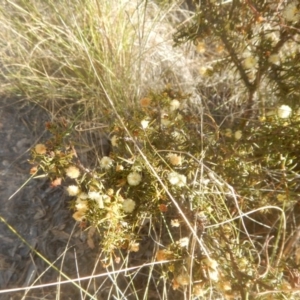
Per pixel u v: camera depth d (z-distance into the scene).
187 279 0.24
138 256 0.30
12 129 0.34
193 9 0.40
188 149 0.27
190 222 0.25
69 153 0.26
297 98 0.27
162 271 0.26
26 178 0.32
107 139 0.33
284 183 0.27
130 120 0.28
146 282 0.29
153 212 0.26
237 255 0.25
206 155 0.27
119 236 0.25
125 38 0.36
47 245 0.30
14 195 0.32
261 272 0.26
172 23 0.40
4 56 0.36
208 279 0.24
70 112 0.34
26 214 0.31
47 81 0.35
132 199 0.26
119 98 0.33
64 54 0.36
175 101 0.27
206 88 0.37
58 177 0.26
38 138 0.34
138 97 0.34
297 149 0.28
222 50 0.32
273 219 0.30
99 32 0.35
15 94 0.35
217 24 0.27
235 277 0.24
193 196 0.26
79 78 0.34
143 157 0.24
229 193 0.26
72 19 0.36
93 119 0.32
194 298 0.25
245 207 0.29
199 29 0.28
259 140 0.27
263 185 0.29
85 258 0.30
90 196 0.24
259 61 0.28
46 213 0.31
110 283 0.29
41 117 0.35
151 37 0.37
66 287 0.29
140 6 0.38
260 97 0.30
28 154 0.33
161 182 0.24
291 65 0.27
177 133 0.28
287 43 0.31
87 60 0.34
